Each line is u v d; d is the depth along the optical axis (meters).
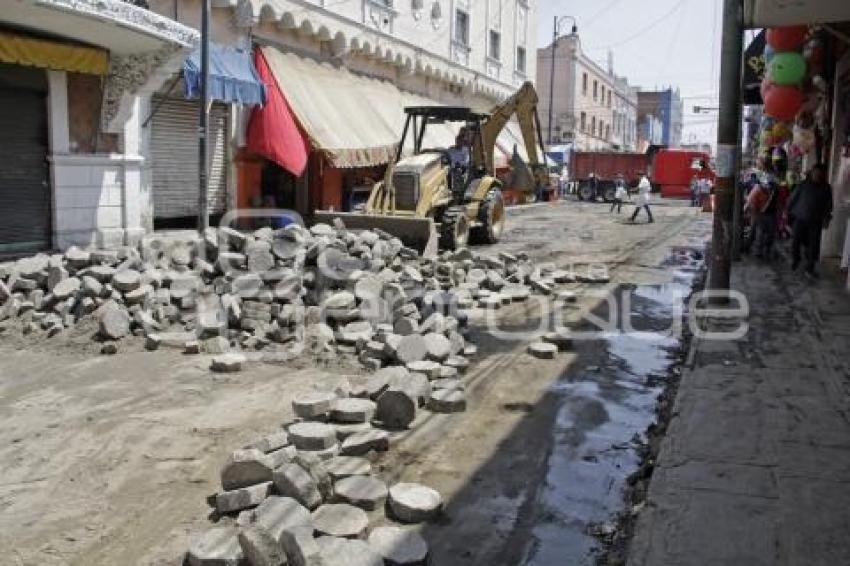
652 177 44.19
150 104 15.07
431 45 26.22
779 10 9.98
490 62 31.53
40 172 12.76
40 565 3.84
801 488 4.46
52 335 8.18
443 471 5.08
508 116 18.88
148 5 14.80
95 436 5.54
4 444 5.39
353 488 4.60
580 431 5.84
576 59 51.47
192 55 14.80
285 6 18.19
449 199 16.80
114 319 8.03
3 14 10.85
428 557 3.90
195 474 4.93
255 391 6.59
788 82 12.22
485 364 7.70
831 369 6.98
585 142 55.47
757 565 3.63
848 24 12.88
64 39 12.30
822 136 16.27
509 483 4.91
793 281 12.03
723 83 9.98
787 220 15.64
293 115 17.70
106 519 4.33
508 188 21.14
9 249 12.33
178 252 9.50
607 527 4.34
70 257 9.36
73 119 13.11
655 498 4.34
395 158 16.72
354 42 21.39
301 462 4.59
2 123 12.11
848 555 3.72
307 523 4.06
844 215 14.49
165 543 4.07
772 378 6.69
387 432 5.75
